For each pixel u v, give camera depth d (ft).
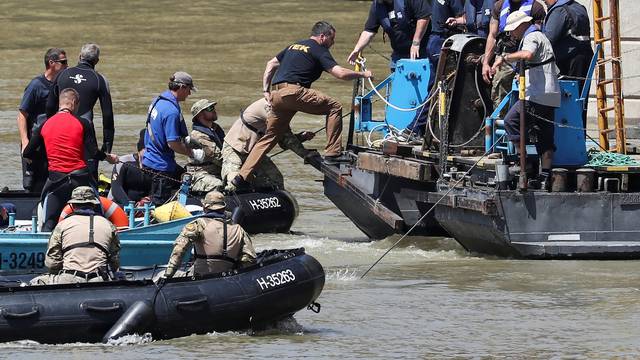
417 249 167.22
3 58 442.09
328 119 172.24
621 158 158.92
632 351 111.86
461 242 162.09
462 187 157.69
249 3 614.75
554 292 136.67
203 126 177.68
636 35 264.31
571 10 154.61
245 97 360.69
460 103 164.55
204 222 117.80
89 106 160.04
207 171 177.37
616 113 170.71
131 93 367.04
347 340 116.47
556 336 117.60
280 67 170.50
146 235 139.54
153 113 169.27
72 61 440.04
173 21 547.90
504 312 127.75
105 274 116.47
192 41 489.26
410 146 171.12
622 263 151.64
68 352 109.29
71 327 110.93
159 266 133.28
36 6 602.44
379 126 186.70
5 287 110.73
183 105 343.26
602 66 174.09
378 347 113.60
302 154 174.29
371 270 151.53
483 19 171.63
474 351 112.27
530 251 151.53
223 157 177.68
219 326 116.37
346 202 178.29
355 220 179.42
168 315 113.39
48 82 166.91
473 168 160.04
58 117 140.77
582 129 155.33
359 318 125.80
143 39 493.77
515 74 157.99
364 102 187.83
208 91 371.35
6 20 546.67
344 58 435.94
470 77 164.04
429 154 166.20
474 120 164.76
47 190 140.05
